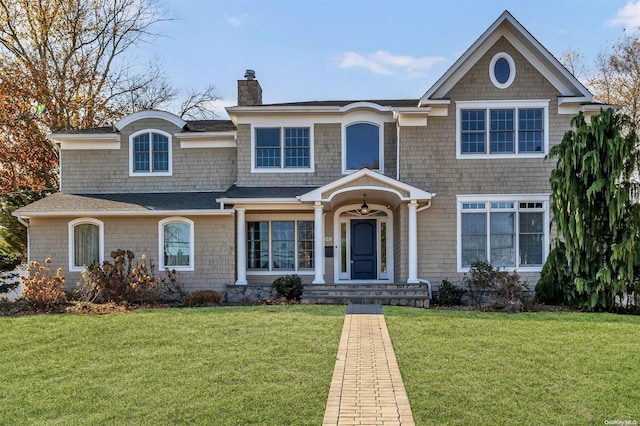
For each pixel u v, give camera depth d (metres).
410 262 16.47
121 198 18.33
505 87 17.17
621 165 13.52
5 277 21.81
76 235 17.45
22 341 10.66
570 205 14.02
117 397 7.67
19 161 25.92
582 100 16.84
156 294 16.38
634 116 31.48
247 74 21.66
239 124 18.59
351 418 6.72
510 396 7.52
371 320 12.07
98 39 28.98
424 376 8.28
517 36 17.03
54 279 15.00
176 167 19.19
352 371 8.52
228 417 6.88
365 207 17.59
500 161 17.17
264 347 9.91
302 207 17.55
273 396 7.51
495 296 15.44
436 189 17.25
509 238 17.14
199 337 10.68
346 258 18.97
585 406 7.20
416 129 17.34
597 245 13.88
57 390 8.02
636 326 11.48
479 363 8.91
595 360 9.05
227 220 17.38
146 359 9.38
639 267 13.59
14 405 7.48
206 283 17.30
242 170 18.53
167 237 17.48
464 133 17.28
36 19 26.92
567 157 14.06
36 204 17.61
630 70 31.67
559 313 13.31
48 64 27.55
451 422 6.65
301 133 18.61
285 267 18.78
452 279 17.06
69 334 11.09
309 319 12.15
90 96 28.30
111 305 14.41
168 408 7.21
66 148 19.14
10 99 25.03
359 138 18.53
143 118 19.17
